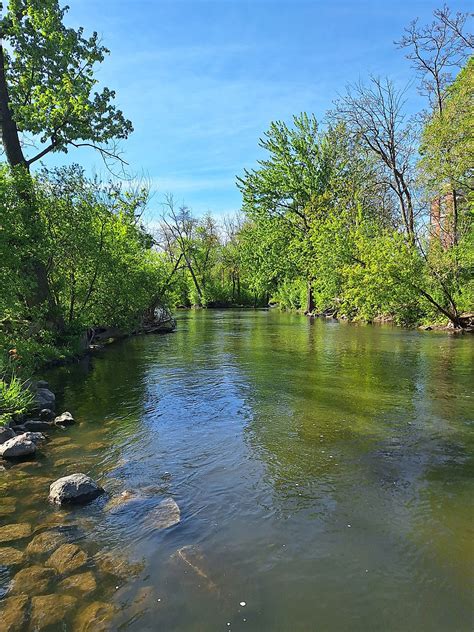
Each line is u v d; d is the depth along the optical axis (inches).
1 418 281.7
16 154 558.3
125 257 764.6
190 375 447.8
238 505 181.8
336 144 1314.0
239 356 570.3
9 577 137.9
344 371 459.2
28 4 542.9
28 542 156.7
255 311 1909.4
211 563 143.7
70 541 157.1
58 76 575.5
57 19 562.9
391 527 165.0
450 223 957.2
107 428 283.0
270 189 1434.5
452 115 781.3
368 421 290.7
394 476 208.1
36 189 526.3
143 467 221.1
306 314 1576.0
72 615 121.9
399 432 268.7
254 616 121.0
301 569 140.9
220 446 248.5
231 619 120.0
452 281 876.6
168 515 173.5
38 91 552.7
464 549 151.5
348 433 268.1
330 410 316.5
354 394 362.0
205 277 2427.4
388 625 118.0
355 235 1108.5
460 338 752.3
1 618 120.5
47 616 121.6
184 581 135.5
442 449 241.1
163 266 1024.2
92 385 408.5
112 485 201.5
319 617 120.9
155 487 198.5
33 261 500.7
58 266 590.2
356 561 145.0
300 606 125.0
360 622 119.1
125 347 684.1
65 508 181.0
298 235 1449.3
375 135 1051.3
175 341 755.4
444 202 971.9
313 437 261.4
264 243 1498.5
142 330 917.8
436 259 845.2
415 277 862.5
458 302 912.3
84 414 315.9
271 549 151.6
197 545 153.9
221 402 341.7
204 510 177.9
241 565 142.9
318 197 1337.4
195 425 286.4
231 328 1000.9
